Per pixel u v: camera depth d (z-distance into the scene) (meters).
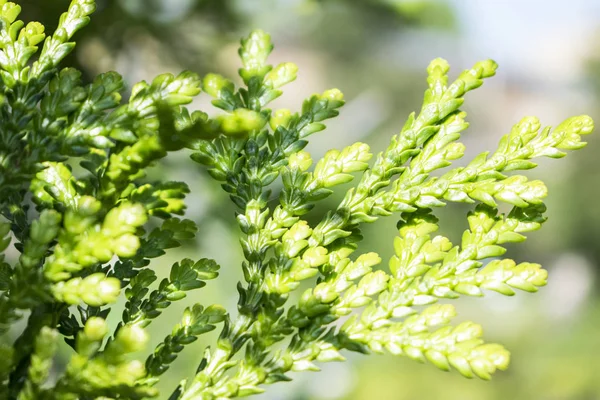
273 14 0.49
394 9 0.53
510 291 0.21
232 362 0.21
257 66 0.23
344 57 3.42
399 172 0.22
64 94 0.21
